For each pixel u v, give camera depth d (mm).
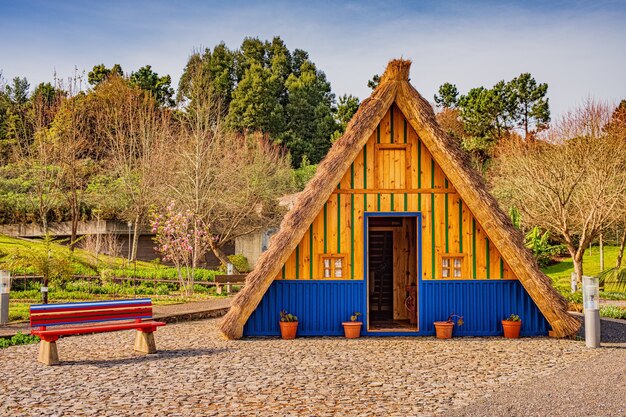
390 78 13203
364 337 12969
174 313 15742
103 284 22297
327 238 13242
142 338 10922
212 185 30344
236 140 40844
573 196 27922
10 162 43406
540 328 13180
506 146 39125
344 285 13195
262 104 55938
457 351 11148
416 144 13383
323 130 59062
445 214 13312
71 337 12797
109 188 36094
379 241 17250
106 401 7527
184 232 22562
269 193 35125
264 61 66125
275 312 13055
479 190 12844
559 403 7355
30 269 21812
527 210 29344
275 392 7992
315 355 10711
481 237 13328
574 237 35000
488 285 13242
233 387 8258
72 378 8820
